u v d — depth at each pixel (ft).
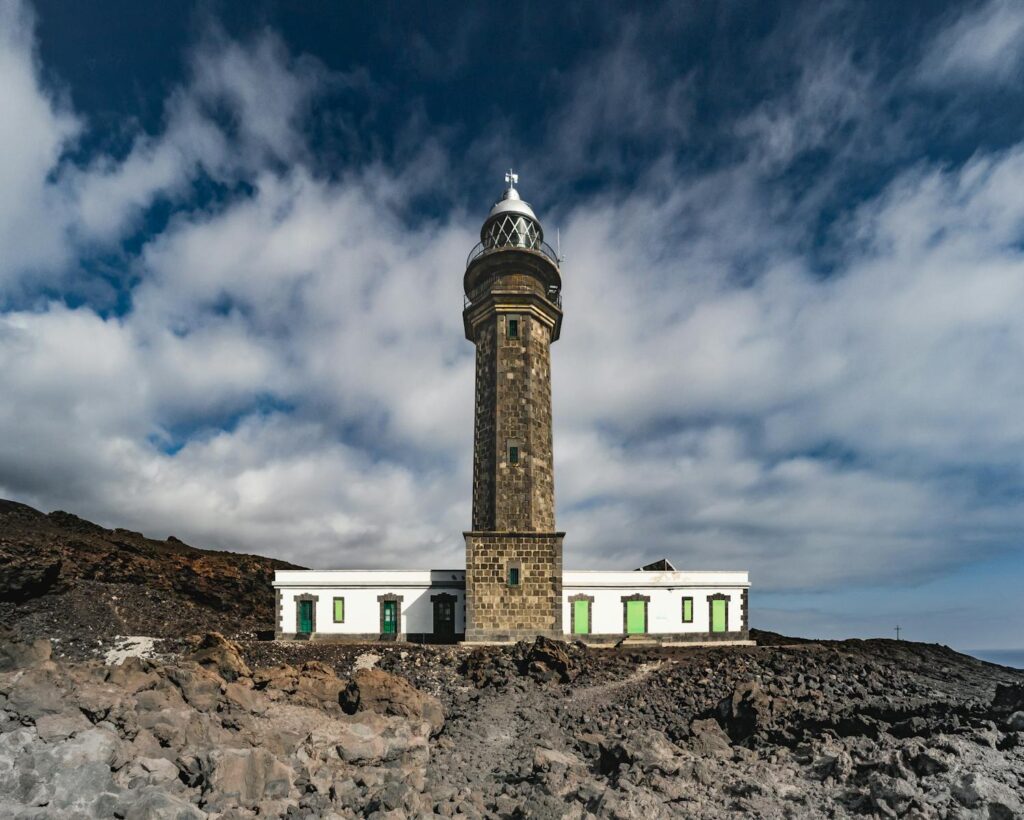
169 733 56.29
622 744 64.49
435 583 131.95
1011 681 103.81
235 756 51.78
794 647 115.85
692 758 61.93
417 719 76.89
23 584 139.03
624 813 49.19
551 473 135.64
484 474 132.05
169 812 43.16
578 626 130.31
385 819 47.78
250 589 185.78
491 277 142.82
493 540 121.29
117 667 68.23
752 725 75.41
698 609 133.69
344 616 130.31
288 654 111.04
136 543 202.49
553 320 143.95
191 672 70.59
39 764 45.80
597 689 96.27
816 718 73.05
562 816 49.65
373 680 81.41
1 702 53.88
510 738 78.89
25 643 67.10
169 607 155.33
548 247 150.51
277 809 48.73
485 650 109.09
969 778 47.60
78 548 170.60
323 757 61.52
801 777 57.00
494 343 136.26
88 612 140.05
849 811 48.70
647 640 131.03
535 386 135.03
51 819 40.93
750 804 51.34
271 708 74.49
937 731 63.93
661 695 91.35
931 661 114.83
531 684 98.12
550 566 121.08
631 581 133.39
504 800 56.65
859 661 105.81
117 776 47.96
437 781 62.49
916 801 46.21
